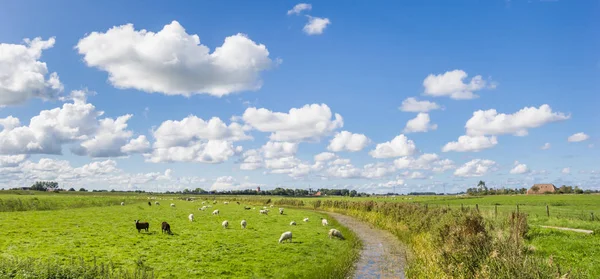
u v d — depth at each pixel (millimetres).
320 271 22547
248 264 23625
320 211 83000
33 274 15820
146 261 23484
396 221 46375
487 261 16547
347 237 37312
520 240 20484
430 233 30859
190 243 30281
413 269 22094
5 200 64562
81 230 35938
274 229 41531
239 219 53188
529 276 13703
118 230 36938
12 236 30969
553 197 115688
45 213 54031
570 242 24844
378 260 26812
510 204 87688
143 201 108750
